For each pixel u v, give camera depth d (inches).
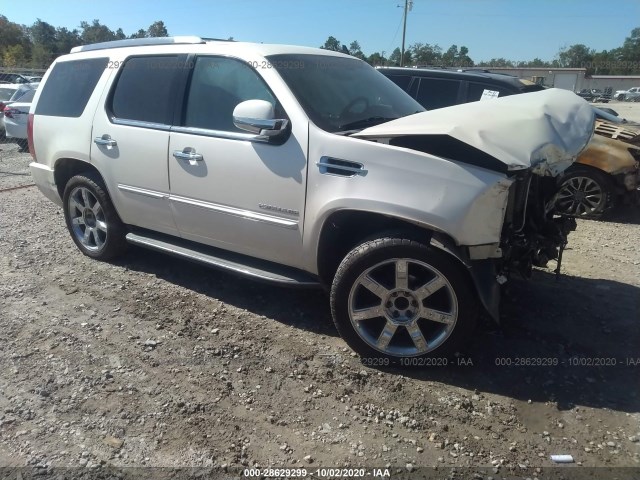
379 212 122.3
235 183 146.4
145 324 152.4
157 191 166.7
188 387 123.7
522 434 109.3
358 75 169.2
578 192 283.6
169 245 171.6
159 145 162.6
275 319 155.6
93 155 182.1
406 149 121.8
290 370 130.6
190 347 140.4
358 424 112.2
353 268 127.4
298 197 135.4
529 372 129.8
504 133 119.2
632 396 121.1
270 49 154.5
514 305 164.1
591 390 123.2
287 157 136.3
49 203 292.8
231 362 134.0
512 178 117.6
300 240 138.2
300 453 103.9
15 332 147.2
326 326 151.9
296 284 142.0
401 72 309.7
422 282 128.3
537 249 136.1
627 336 147.1
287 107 139.5
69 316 156.7
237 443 106.3
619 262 208.8
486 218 117.0
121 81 179.2
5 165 423.2
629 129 291.9
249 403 118.4
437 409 116.6
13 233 234.8
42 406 116.4
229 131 149.3
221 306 163.2
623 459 102.5
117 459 101.7
